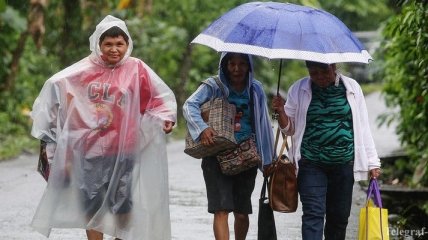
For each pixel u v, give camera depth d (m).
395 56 36.22
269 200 19.23
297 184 19.16
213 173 19.44
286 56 17.62
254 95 19.42
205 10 62.75
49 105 18.70
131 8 51.78
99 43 18.70
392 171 40.00
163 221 19.09
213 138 18.88
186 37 62.12
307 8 18.69
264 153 19.56
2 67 51.25
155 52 57.44
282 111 19.03
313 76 18.75
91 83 18.77
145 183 18.95
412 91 35.34
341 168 18.97
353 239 24.27
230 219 27.11
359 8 81.00
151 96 19.11
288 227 25.98
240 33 18.11
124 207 18.80
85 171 18.69
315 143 18.89
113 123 18.72
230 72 19.17
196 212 27.66
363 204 30.84
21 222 25.55
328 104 18.84
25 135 49.41
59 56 53.22
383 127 57.75
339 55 17.83
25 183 33.53
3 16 50.22
